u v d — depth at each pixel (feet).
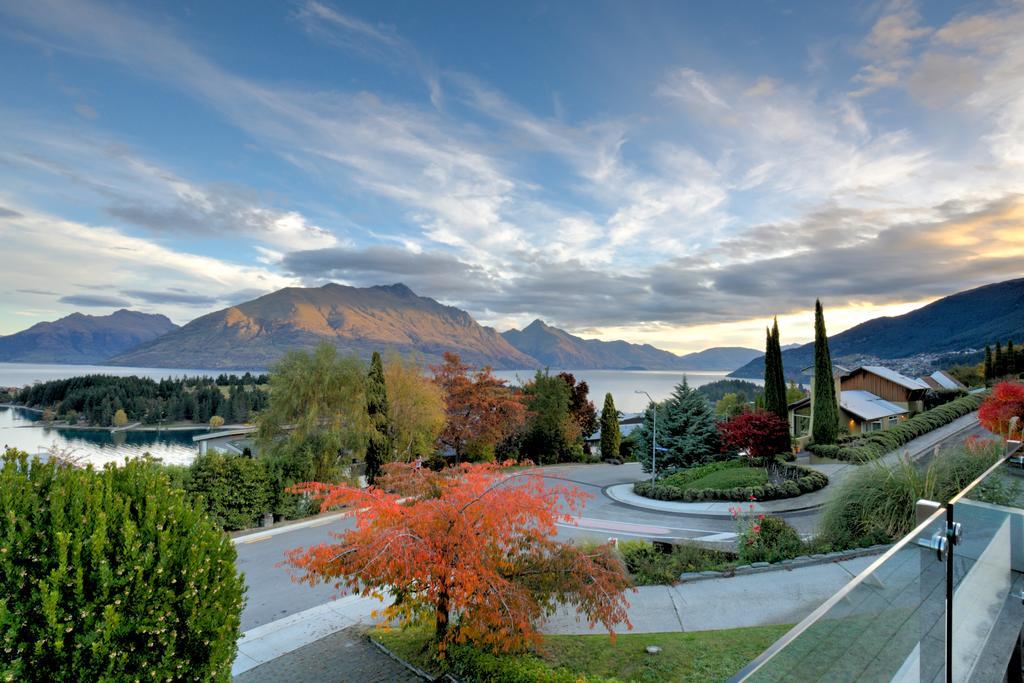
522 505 29.09
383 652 31.96
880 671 7.69
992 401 68.23
